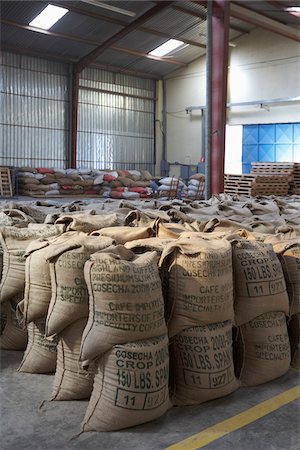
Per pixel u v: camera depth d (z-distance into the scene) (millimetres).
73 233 3465
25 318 3152
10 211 4406
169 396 2863
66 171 19141
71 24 17766
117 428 2549
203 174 20250
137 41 19938
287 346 3281
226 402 2904
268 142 20344
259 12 18375
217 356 2863
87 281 2658
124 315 2578
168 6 17125
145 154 23578
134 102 23031
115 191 19078
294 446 2486
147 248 3205
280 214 6531
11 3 15859
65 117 20859
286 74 19734
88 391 2873
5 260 3570
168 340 2809
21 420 2670
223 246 3018
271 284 3184
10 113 19312
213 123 12750
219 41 12742
